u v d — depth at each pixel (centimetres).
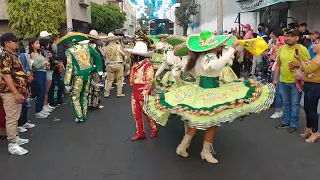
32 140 613
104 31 2948
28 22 1761
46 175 464
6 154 545
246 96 463
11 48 534
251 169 474
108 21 2909
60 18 1833
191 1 3181
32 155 539
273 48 808
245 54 1293
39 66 753
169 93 497
